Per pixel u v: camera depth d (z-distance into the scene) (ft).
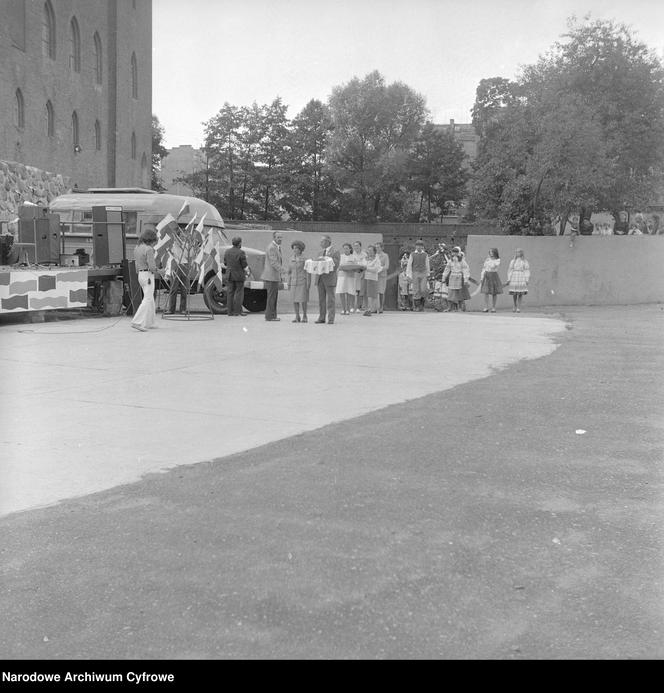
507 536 14.90
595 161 93.76
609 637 11.18
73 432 23.62
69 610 12.09
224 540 14.70
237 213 294.66
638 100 107.76
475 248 89.20
